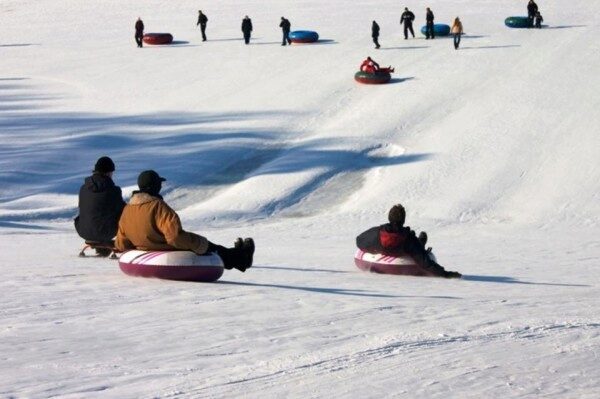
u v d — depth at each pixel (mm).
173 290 13656
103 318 10727
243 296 13383
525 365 9266
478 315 12750
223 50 96750
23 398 6879
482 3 116562
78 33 113812
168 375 7930
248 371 8266
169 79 86500
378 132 66062
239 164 60625
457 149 61438
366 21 107375
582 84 74500
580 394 8031
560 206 51438
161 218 14961
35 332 9633
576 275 23719
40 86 87312
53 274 15797
